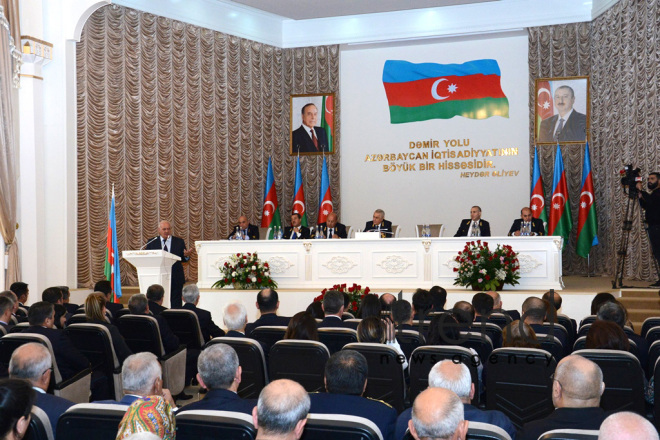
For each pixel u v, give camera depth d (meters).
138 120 11.78
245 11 13.52
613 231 12.05
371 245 9.66
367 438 2.36
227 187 13.15
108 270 9.26
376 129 14.14
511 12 13.20
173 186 12.28
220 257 10.17
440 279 9.45
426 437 2.05
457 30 13.50
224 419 2.47
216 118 12.99
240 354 4.32
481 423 2.42
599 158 12.62
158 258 8.45
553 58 13.03
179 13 12.40
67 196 10.77
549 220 12.75
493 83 13.64
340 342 4.62
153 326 5.46
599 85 12.59
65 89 10.76
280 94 14.11
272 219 13.51
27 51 10.13
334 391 2.95
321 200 13.73
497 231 13.52
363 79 14.22
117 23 11.49
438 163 13.85
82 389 4.70
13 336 4.31
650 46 10.95
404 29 13.78
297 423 2.18
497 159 13.57
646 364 4.41
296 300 9.63
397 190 14.02
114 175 11.48
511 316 6.22
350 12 13.70
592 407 2.62
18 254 10.06
